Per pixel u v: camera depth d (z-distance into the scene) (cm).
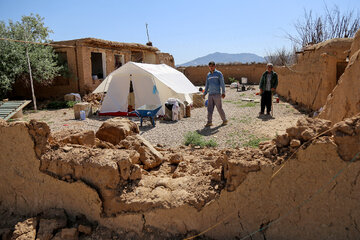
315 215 255
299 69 1230
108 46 1767
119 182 314
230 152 294
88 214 319
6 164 356
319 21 1540
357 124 237
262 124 811
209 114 837
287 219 263
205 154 507
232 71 2972
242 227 277
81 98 1612
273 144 293
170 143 669
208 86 826
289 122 815
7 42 1350
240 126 805
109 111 1163
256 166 268
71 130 425
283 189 262
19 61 1359
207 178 311
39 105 1483
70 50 1594
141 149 423
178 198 292
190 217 288
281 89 1712
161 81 1098
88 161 316
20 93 1680
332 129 247
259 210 271
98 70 2097
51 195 338
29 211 353
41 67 1426
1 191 366
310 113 945
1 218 351
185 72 3164
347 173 242
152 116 884
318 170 250
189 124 898
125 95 1159
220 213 282
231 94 1906
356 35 570
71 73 1605
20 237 301
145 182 325
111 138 500
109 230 307
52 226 309
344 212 246
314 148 249
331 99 566
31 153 343
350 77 467
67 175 326
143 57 2120
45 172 338
